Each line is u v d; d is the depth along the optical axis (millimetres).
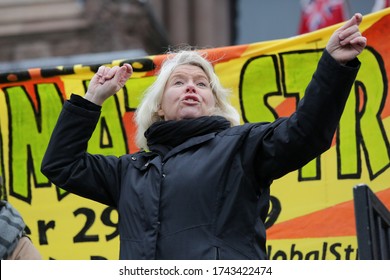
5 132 13062
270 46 12672
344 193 11938
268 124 9602
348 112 12164
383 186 11898
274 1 37906
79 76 13109
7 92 13180
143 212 9516
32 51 29500
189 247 9258
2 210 10000
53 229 12547
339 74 9219
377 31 12336
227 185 9445
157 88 10219
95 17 29391
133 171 9867
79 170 10023
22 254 9969
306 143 9289
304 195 11992
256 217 9477
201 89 10117
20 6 29938
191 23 39000
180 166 9578
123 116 12836
